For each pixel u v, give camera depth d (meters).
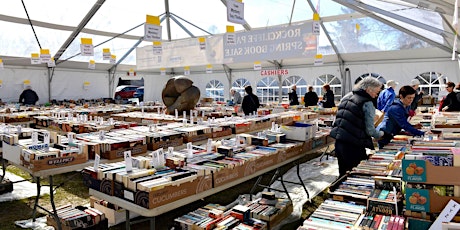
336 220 1.88
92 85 16.58
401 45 12.35
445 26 6.91
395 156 2.99
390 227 1.65
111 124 5.74
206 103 13.35
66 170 3.27
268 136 4.02
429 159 1.60
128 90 17.86
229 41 8.09
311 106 10.16
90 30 12.63
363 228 1.66
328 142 4.72
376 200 1.91
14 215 3.76
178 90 8.31
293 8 11.34
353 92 3.66
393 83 6.37
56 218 3.13
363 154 3.61
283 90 16.70
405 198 1.67
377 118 4.42
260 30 9.79
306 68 15.92
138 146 4.01
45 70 14.85
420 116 6.25
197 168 2.69
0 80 13.48
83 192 4.62
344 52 13.68
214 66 17.84
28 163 3.19
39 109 10.32
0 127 4.98
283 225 3.46
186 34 14.50
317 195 4.38
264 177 5.29
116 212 3.49
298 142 4.02
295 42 9.22
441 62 12.62
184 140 4.73
